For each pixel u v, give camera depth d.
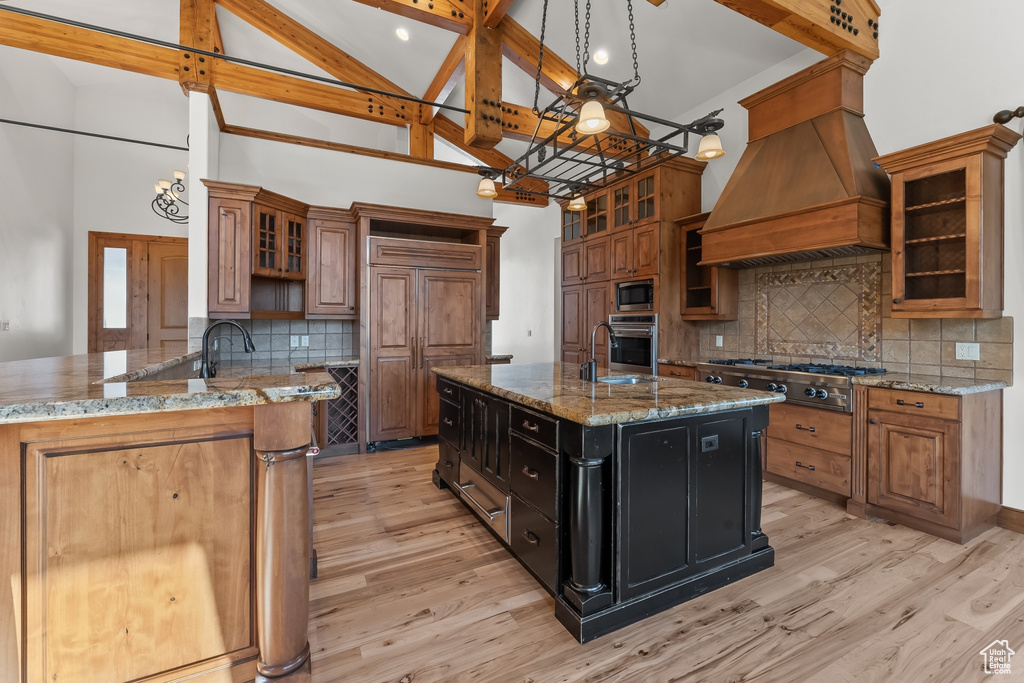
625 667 1.55
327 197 4.70
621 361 4.81
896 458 2.65
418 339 4.49
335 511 2.92
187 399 1.18
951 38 2.87
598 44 4.11
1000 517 2.65
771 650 1.63
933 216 2.80
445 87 5.12
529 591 2.02
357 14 4.45
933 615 1.82
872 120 3.24
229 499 1.35
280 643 1.38
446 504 3.05
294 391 1.31
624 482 1.76
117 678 1.24
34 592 1.15
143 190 6.32
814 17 2.84
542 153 2.84
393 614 1.86
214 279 3.78
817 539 2.50
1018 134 2.52
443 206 5.26
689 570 1.94
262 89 4.58
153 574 1.27
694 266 4.43
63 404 1.05
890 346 3.16
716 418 2.02
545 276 8.06
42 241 5.26
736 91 4.23
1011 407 2.62
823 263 3.58
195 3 3.91
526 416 2.10
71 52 3.75
